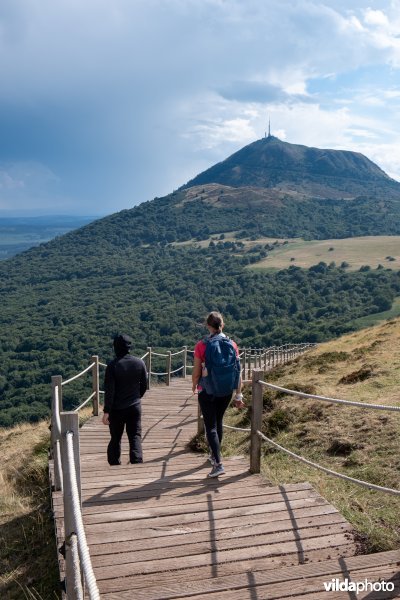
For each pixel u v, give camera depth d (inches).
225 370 233.6
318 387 447.2
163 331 5580.7
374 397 382.9
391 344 646.5
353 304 6230.3
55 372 3639.3
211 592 139.2
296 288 7460.6
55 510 209.9
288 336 4653.1
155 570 154.6
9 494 310.7
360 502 211.2
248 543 169.2
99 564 158.2
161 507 199.0
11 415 2487.7
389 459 255.9
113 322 5718.5
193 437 335.0
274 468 272.4
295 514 189.8
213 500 205.3
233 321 6166.3
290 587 139.3
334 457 281.4
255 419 240.5
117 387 273.3
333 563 149.9
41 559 216.2
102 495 214.2
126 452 327.9
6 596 195.6
